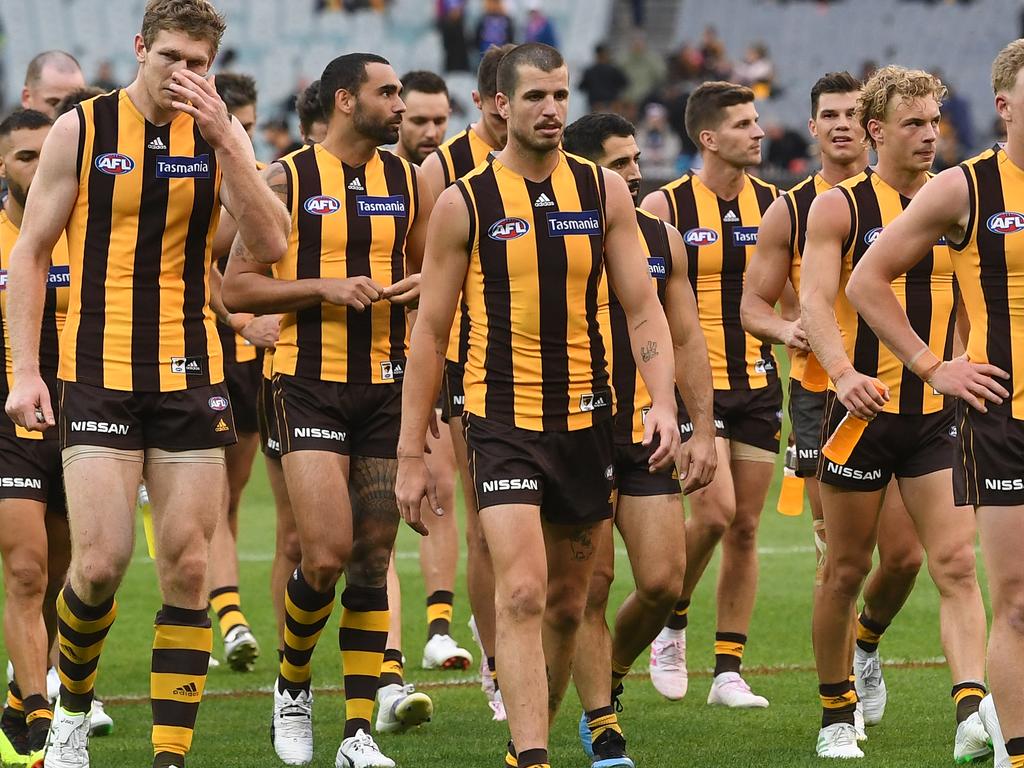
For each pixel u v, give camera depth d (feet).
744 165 67.05
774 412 66.08
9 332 44.75
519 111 44.16
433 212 45.09
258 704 63.00
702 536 61.36
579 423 45.14
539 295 44.62
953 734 54.95
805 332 50.57
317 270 55.47
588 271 44.98
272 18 260.62
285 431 53.16
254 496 128.36
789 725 57.36
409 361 45.24
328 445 52.70
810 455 59.52
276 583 60.54
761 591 87.51
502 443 44.47
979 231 41.68
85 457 44.55
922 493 51.16
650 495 50.49
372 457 53.78
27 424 43.39
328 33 260.83
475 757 52.11
